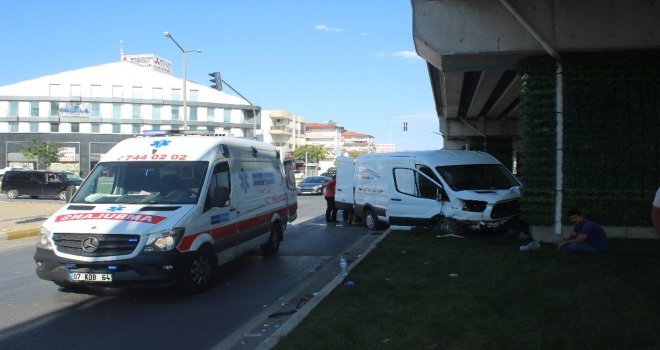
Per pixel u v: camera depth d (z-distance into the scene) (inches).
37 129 3102.9
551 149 429.4
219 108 3395.7
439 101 1214.3
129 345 219.0
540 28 413.7
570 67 424.2
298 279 351.6
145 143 351.3
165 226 281.9
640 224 419.8
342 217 790.5
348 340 197.3
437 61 470.3
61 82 3161.9
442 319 218.5
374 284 289.3
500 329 203.0
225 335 232.5
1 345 219.3
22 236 596.7
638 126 419.8
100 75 3211.1
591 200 424.5
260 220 404.8
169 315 263.7
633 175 421.4
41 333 235.3
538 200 430.0
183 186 317.7
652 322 204.8
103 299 295.6
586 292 253.8
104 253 274.4
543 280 280.7
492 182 509.7
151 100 3238.2
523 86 443.5
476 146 1370.6
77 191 327.3
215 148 346.0
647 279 277.6
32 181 1215.6
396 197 538.6
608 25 407.5
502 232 463.5
